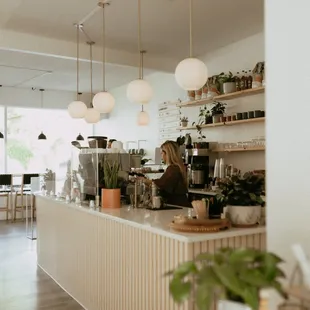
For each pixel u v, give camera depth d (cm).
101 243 324
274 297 125
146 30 511
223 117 562
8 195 901
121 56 616
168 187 360
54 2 412
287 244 131
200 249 222
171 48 598
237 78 538
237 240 234
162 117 762
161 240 243
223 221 232
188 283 104
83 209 350
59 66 709
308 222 125
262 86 485
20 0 406
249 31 520
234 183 247
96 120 510
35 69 731
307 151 126
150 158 801
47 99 968
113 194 340
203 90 581
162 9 435
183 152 629
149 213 307
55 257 440
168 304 234
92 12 442
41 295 389
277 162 136
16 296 385
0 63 682
